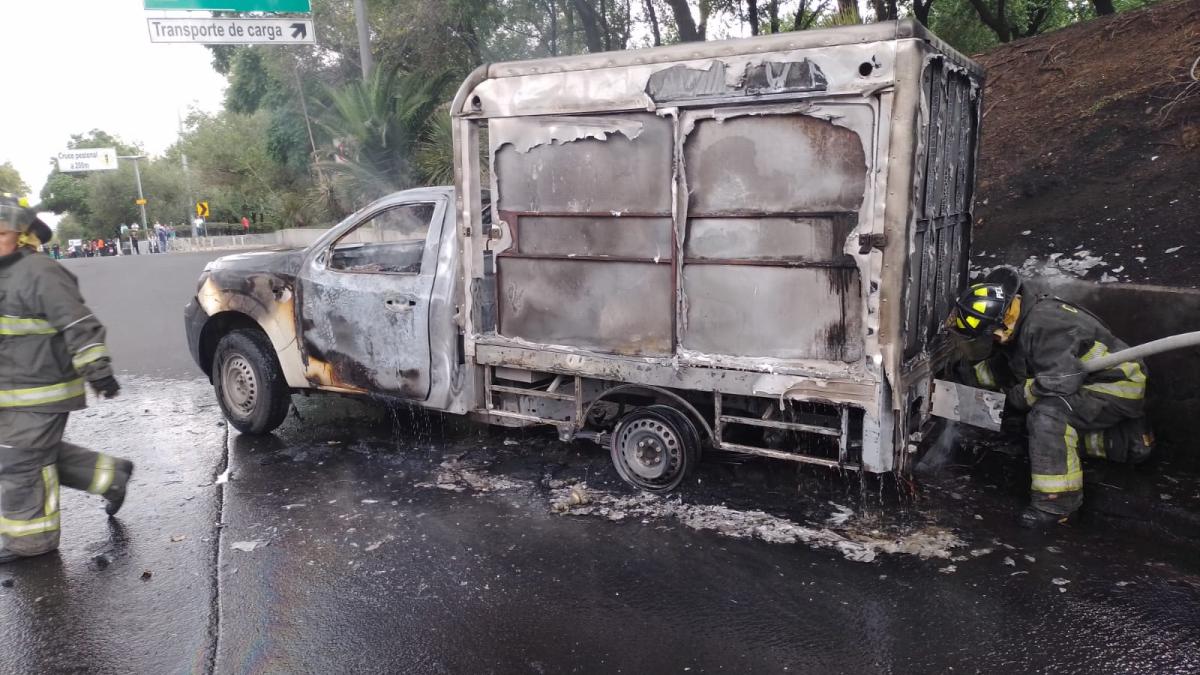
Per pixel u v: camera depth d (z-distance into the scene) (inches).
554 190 172.4
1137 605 127.9
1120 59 296.5
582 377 179.0
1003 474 181.6
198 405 261.3
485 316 190.1
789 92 142.6
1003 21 504.1
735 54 146.9
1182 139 246.4
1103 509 161.0
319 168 665.6
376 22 689.6
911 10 566.6
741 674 112.3
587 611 129.5
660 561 145.9
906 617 125.7
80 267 816.9
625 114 160.9
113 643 122.8
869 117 137.7
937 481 179.0
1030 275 219.0
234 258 228.5
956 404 163.9
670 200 158.9
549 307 178.2
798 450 168.9
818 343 149.6
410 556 149.8
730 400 172.1
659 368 165.5
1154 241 213.9
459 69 670.5
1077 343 154.4
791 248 149.1
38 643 123.2
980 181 280.5
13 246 142.7
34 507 150.3
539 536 157.1
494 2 644.1
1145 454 169.6
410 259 210.1
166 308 466.0
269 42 432.1
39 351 145.5
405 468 196.4
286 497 179.5
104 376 147.1
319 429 229.8
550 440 213.2
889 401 146.3
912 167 136.3
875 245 139.9
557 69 165.9
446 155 514.9
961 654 115.8
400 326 195.2
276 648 120.8
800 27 533.6
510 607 131.3
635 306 167.3
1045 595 131.3
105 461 164.4
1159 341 143.9
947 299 178.2
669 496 174.2
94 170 2260.1
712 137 152.9
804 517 162.9
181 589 139.2
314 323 208.2
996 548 148.1
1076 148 269.3
